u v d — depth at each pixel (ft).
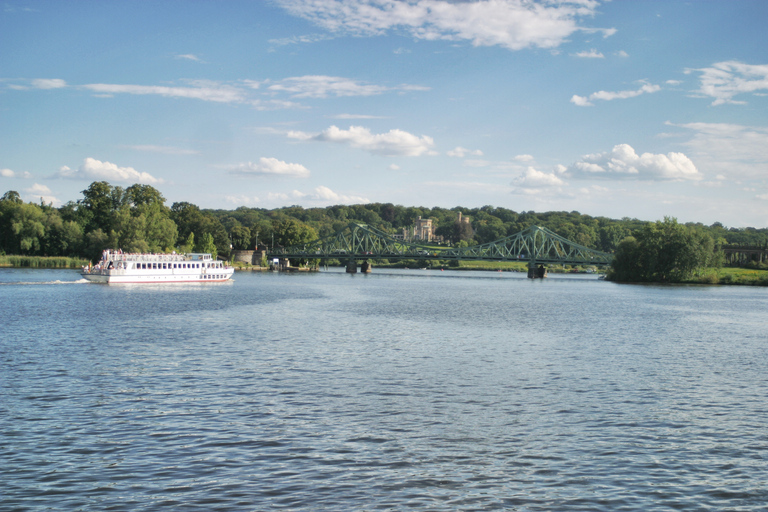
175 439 96.17
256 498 75.92
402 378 141.08
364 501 75.46
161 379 136.56
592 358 172.96
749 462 90.07
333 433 99.91
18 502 73.97
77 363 153.48
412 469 85.40
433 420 107.65
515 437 99.30
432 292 479.41
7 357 160.45
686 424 108.06
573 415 112.37
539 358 171.53
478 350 183.73
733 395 129.90
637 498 77.56
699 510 74.59
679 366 162.71
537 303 376.27
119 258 486.79
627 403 121.70
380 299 392.68
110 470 83.76
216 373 143.54
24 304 305.32
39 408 112.06
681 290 532.32
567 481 82.23
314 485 79.77
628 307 351.46
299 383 134.51
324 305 337.11
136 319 249.34
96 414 108.78
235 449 92.12
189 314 272.92
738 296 454.40
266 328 227.20
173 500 75.10
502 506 74.84
